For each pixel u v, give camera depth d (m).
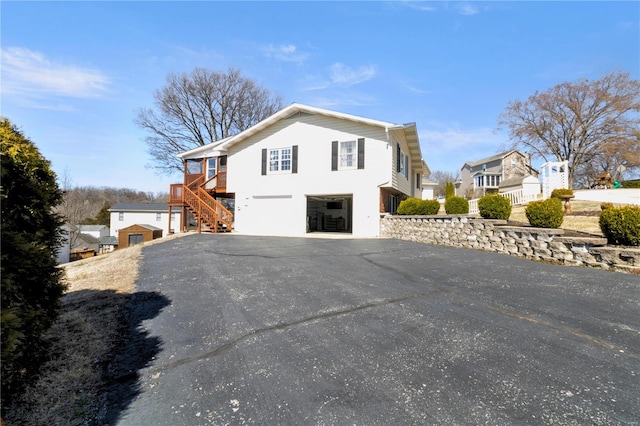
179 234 14.81
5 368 2.14
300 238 12.30
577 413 1.88
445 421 1.84
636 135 26.58
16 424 1.91
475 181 40.56
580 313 3.49
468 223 8.81
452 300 4.07
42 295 2.68
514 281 4.93
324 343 2.93
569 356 2.57
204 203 16.00
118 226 35.03
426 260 6.86
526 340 2.87
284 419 1.90
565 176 17.50
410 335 3.04
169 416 1.98
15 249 2.28
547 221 7.14
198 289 4.97
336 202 18.72
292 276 5.61
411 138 16.28
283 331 3.24
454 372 2.37
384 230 13.09
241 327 3.39
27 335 2.43
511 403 1.99
